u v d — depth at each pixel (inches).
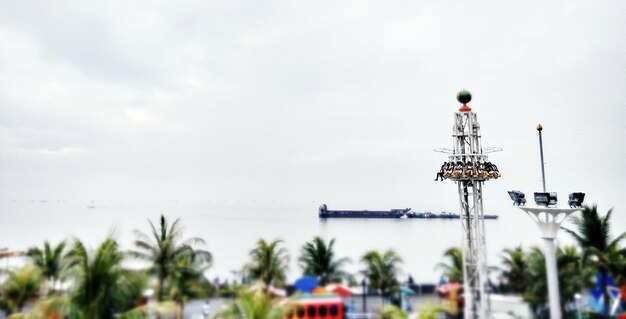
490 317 718.5
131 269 731.4
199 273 960.3
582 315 802.8
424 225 7613.2
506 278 873.5
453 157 772.6
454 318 824.9
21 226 5093.5
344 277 1214.9
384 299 1109.1
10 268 855.7
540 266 821.9
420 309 845.8
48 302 661.9
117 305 714.8
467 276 765.3
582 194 738.8
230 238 5536.4
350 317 954.1
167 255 924.0
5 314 777.6
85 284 668.7
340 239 4995.1
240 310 677.3
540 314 756.6
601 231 920.3
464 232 780.0
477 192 764.6
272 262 1119.0
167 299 864.3
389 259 1160.2
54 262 896.3
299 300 798.5
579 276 829.2
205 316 863.7
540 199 773.9
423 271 2298.2
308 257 1242.6
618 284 878.4
